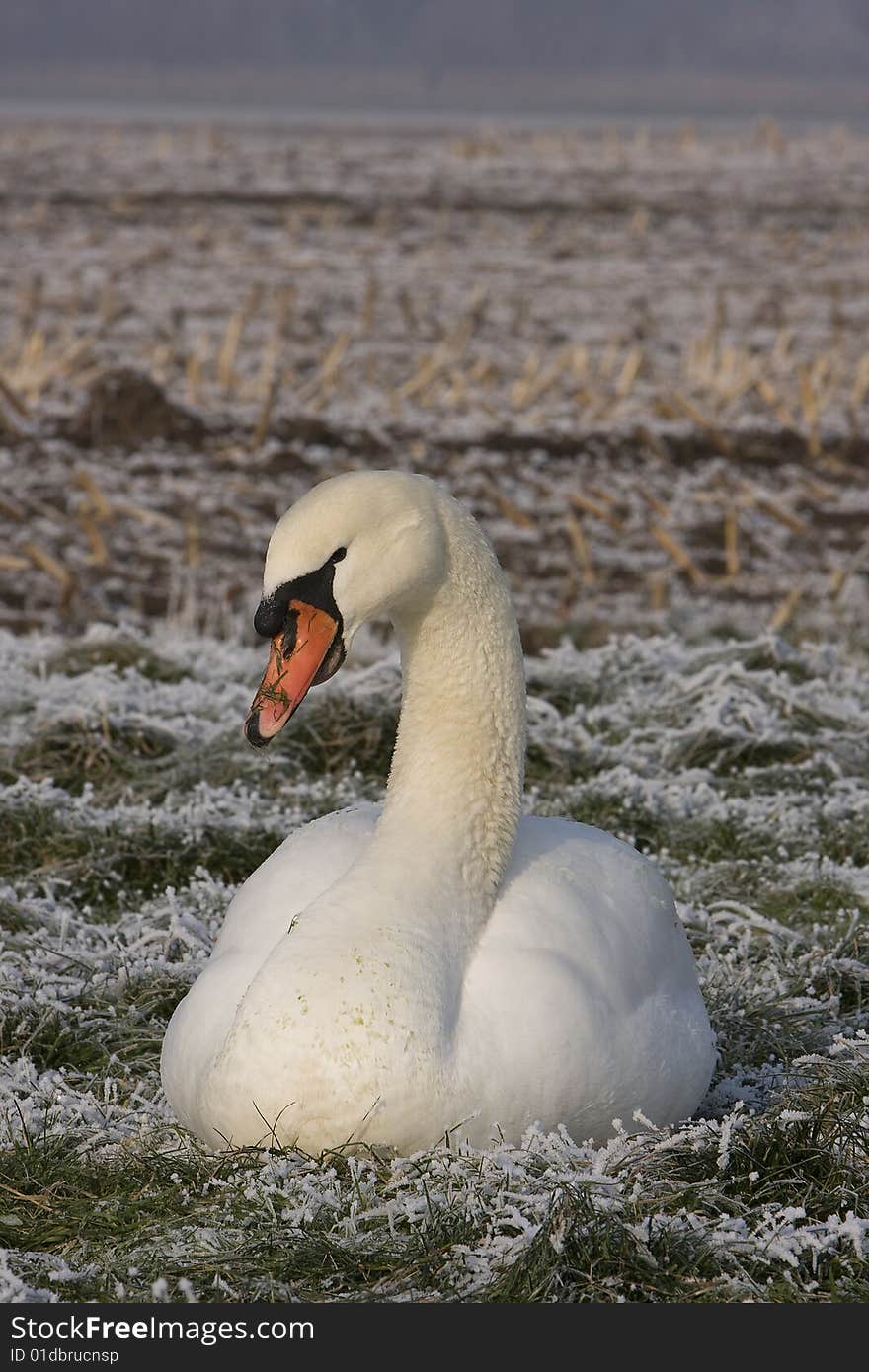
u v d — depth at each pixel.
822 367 28.97
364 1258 6.71
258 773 12.42
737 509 22.83
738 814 11.93
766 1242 6.77
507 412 26.55
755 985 9.52
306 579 7.09
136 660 14.58
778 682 13.62
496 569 7.48
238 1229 6.82
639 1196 6.91
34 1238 6.99
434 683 7.45
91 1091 8.33
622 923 7.75
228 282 39.53
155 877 11.10
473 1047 7.06
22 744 12.58
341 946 7.04
